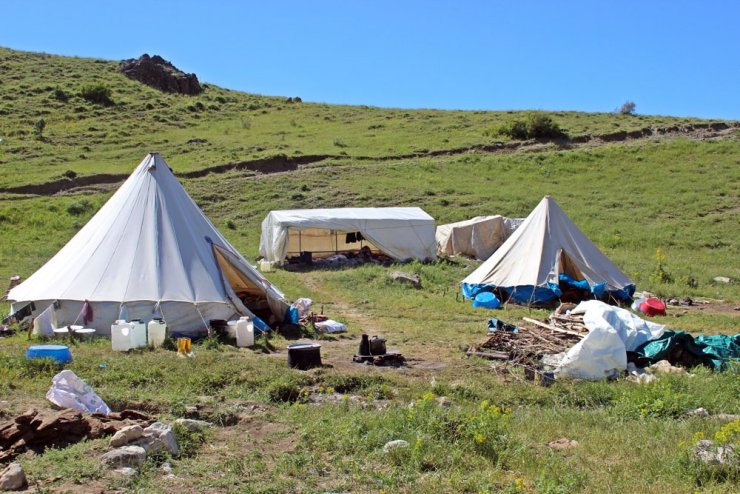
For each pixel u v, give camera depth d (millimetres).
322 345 13031
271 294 14602
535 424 7816
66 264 13984
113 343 11695
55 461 6055
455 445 6707
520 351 11648
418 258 26828
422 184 38969
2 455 6105
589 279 18922
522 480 5801
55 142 44875
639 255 28594
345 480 5953
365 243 29750
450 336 13992
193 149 44844
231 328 13086
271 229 26547
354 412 8188
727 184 39188
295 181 38719
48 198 34688
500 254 19656
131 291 13258
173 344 12133
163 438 6492
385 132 51406
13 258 25219
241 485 5797
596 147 47688
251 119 55656
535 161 44219
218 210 34875
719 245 30734
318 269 24938
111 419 7066
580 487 5797
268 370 10125
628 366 11266
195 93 63531
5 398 8062
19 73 59469
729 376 10453
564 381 10344
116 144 45531
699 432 6977
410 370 11055
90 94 54750
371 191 37312
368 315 16844
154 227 14219
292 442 7051
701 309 19000
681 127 51906
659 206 36094
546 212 19672
